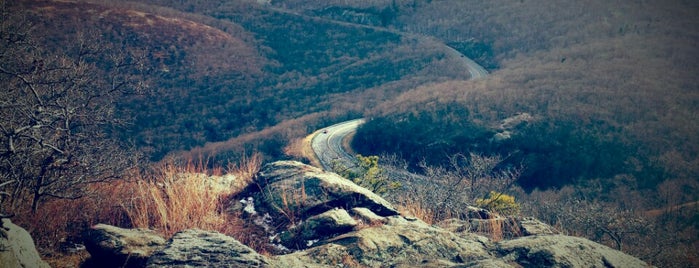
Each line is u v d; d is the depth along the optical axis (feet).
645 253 62.34
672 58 339.77
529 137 180.24
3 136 16.89
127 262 14.56
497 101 209.87
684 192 159.84
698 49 366.43
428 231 18.40
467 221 23.47
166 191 20.07
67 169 17.88
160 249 14.19
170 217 18.08
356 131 197.36
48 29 201.46
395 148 182.39
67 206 18.07
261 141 173.68
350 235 17.31
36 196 17.16
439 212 29.17
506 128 183.42
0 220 12.30
